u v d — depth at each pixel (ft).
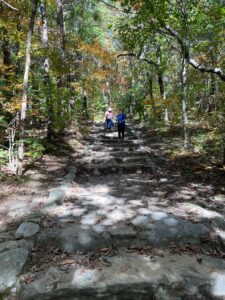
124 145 44.09
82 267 12.76
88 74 62.59
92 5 68.64
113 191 22.94
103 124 79.05
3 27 33.96
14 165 26.78
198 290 11.74
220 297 11.68
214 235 15.39
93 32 73.77
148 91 77.61
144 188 23.47
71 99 52.80
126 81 101.71
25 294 11.10
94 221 16.88
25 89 25.82
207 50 43.75
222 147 31.42
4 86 29.99
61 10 44.98
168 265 12.89
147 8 31.27
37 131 43.37
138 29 34.83
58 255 13.88
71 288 11.27
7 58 39.06
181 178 25.66
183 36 36.40
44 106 36.88
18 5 32.91
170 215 17.57
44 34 37.04
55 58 38.32
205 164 28.58
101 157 35.01
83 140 47.83
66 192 22.07
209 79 55.06
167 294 11.54
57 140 40.86
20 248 13.98
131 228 15.87
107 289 11.32
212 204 19.56
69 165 30.55
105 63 72.38
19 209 18.78
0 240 14.92
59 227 16.14
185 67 41.19
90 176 28.30
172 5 33.40
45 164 30.37
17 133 29.60
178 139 42.39
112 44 85.66
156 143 44.24
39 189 22.77
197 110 58.95
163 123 53.72
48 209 18.67
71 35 50.44
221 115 41.39
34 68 44.80
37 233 15.44
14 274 12.20
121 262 13.08
